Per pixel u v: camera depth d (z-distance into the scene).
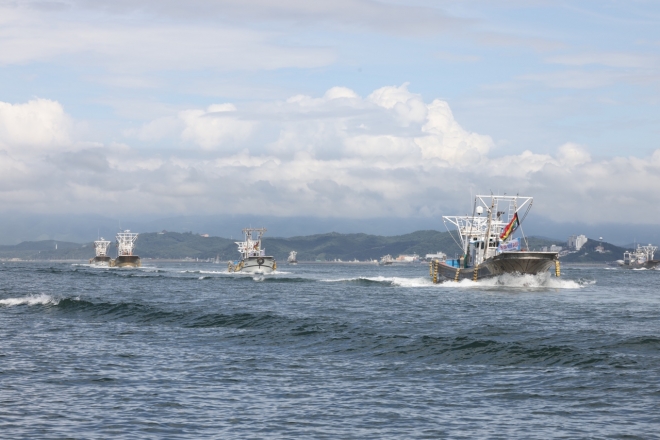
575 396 31.69
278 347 45.06
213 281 153.00
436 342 44.12
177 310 67.12
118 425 27.56
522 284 112.69
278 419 28.55
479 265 119.56
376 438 26.11
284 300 90.06
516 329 53.03
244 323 55.91
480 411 29.59
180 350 44.22
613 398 31.19
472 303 82.81
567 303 83.69
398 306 78.62
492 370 37.25
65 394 32.47
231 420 28.36
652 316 66.50
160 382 35.03
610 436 26.14
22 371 37.56
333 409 30.02
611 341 44.84
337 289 117.62
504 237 118.81
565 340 46.09
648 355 39.84
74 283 142.88
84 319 61.03
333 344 45.53
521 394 32.22
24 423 27.70
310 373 37.12
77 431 26.73
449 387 33.75
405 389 33.44
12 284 137.50
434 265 143.38
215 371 37.69
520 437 26.14
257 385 34.38
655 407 29.70
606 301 88.56
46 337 49.84
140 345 46.16
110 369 38.19
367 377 36.06
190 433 26.64
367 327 53.25
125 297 95.81
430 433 26.73
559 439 25.91
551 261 110.88
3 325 56.66
